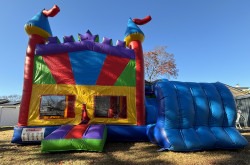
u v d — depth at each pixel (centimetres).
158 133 628
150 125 726
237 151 606
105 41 822
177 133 600
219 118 644
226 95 679
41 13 852
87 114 748
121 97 775
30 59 771
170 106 617
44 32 819
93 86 772
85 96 763
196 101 650
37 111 738
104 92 771
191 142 583
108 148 635
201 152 586
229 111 657
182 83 680
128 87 786
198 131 620
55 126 726
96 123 744
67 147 563
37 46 786
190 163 482
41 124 727
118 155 548
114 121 751
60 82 766
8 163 483
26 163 482
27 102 739
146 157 531
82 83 772
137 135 739
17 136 694
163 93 638
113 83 782
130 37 845
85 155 546
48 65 774
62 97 757
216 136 613
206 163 484
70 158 518
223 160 509
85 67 786
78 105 754
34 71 766
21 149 635
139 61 814
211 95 669
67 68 779
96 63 793
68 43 800
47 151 554
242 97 1645
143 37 859
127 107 767
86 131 616
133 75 801
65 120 738
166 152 583
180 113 620
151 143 716
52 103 750
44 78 764
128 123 755
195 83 696
